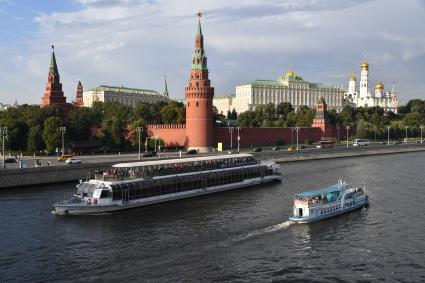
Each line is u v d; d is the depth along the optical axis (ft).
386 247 186.91
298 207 228.02
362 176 386.52
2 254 177.68
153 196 274.16
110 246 187.21
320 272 160.66
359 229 213.87
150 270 161.17
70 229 212.84
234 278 154.81
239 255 176.76
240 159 351.46
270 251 181.68
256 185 346.54
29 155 478.18
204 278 154.71
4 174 311.47
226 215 241.14
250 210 253.24
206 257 174.19
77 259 172.04
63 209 239.09
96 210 244.63
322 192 243.40
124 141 553.64
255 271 161.07
